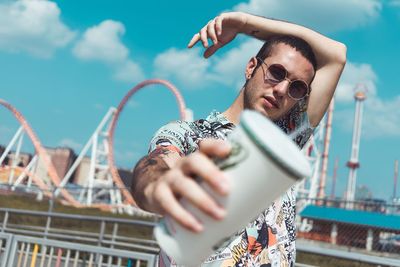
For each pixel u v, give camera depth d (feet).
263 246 6.82
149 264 15.08
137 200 4.05
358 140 257.14
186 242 3.40
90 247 16.71
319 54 7.90
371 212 84.84
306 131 8.02
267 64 7.23
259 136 3.07
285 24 7.72
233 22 7.85
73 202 139.54
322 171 211.61
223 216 3.13
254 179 3.11
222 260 6.45
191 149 6.35
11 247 18.84
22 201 100.37
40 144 173.99
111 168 168.76
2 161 184.85
